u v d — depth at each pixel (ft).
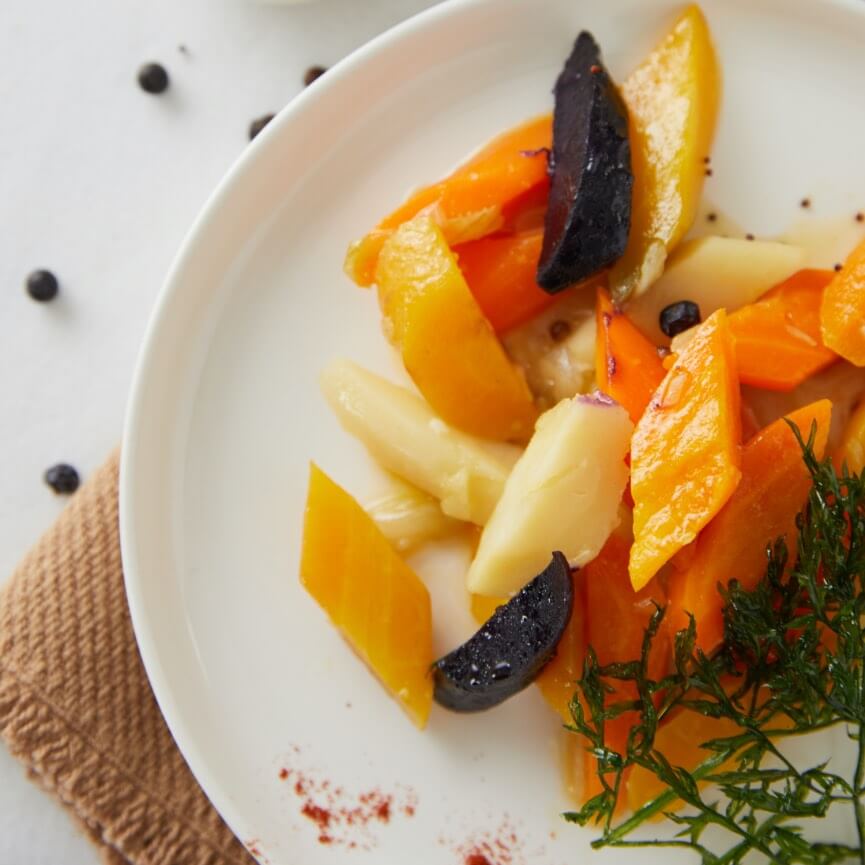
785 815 1.34
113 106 1.52
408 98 1.43
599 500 1.36
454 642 1.42
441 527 1.42
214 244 1.42
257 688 1.42
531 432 1.41
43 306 1.52
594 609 1.38
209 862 1.46
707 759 1.36
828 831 1.42
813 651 1.34
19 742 1.45
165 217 1.52
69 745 1.46
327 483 1.39
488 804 1.42
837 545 1.33
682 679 1.33
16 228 1.52
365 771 1.42
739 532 1.37
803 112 1.43
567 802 1.41
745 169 1.43
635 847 1.41
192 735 1.41
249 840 1.41
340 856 1.42
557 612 1.34
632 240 1.40
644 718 1.34
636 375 1.38
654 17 1.41
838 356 1.41
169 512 1.43
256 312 1.43
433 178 1.43
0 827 1.48
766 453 1.37
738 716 1.33
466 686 1.37
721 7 1.41
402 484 1.42
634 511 1.35
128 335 1.52
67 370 1.52
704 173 1.42
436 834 1.42
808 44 1.42
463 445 1.40
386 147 1.43
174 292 1.41
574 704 1.35
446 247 1.37
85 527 1.47
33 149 1.52
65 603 1.47
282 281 1.43
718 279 1.41
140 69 1.52
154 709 1.47
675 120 1.40
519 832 1.42
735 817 1.40
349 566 1.39
